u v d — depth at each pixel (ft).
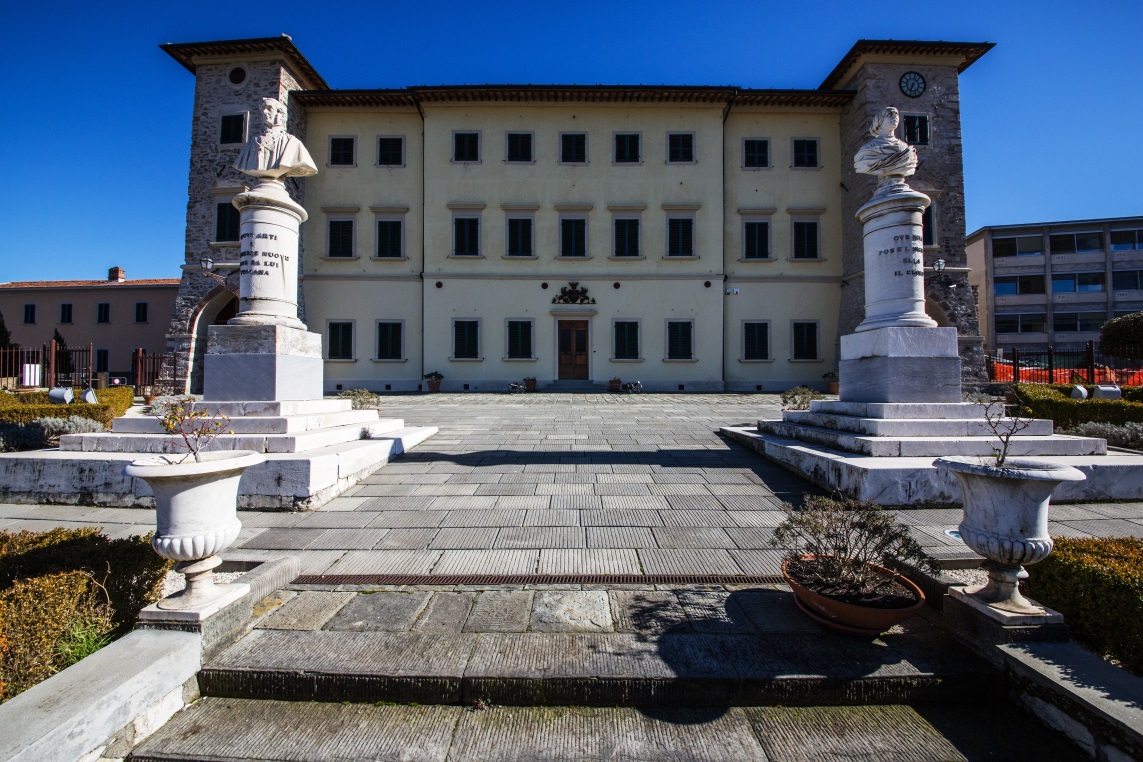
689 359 77.25
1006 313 127.03
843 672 8.70
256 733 8.02
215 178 72.18
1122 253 121.70
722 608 10.82
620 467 23.47
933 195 72.90
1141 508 16.99
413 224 78.23
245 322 21.95
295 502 17.35
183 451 19.29
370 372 77.51
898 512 16.60
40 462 18.84
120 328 101.91
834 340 78.07
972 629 9.46
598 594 11.48
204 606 9.32
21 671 8.22
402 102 77.61
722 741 7.83
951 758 7.55
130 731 7.72
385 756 7.55
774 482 20.88
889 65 73.26
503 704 8.58
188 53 72.18
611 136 78.02
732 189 79.00
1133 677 7.94
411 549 14.08
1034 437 19.57
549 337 77.61
